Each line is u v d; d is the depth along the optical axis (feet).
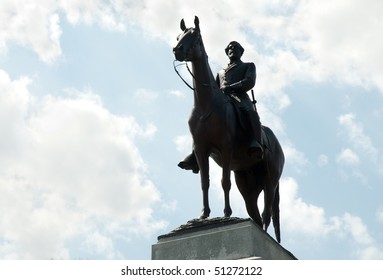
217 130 45.62
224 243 42.14
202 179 45.55
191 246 42.88
